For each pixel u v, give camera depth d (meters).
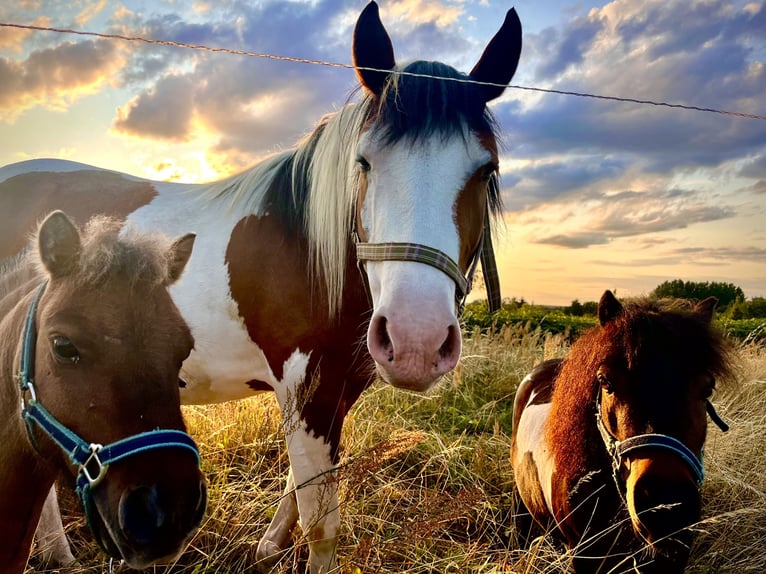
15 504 1.75
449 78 2.11
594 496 2.35
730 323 8.21
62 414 1.51
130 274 1.53
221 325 2.46
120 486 1.42
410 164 1.96
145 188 2.90
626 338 2.20
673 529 1.96
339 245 2.26
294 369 2.35
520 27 2.26
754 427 3.86
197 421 3.66
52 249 1.56
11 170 3.34
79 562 2.47
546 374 3.49
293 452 2.31
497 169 2.21
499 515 3.26
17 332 1.71
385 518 2.84
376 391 4.59
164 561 1.43
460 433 4.38
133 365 1.48
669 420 2.08
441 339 1.78
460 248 1.97
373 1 2.20
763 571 2.63
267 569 2.54
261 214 2.47
